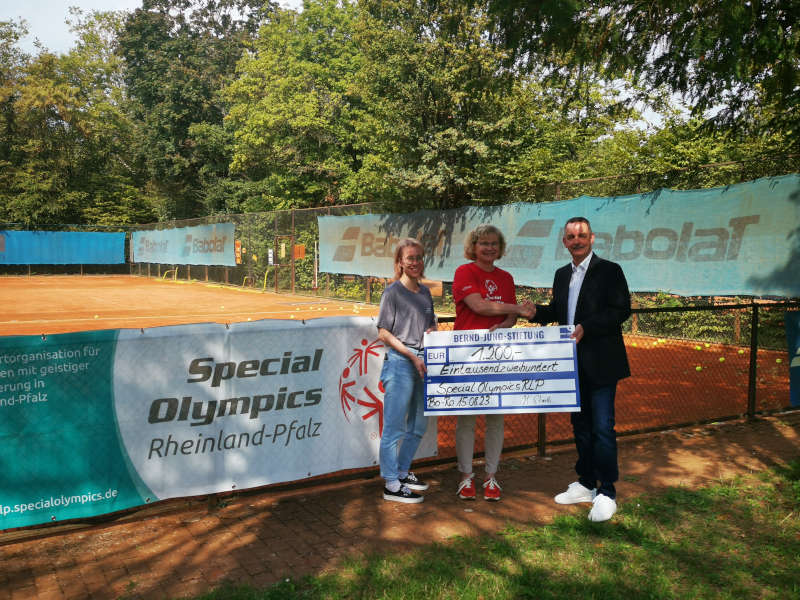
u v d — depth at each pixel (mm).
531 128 19141
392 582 3189
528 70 6906
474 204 17062
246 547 3672
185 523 4051
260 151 33188
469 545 3650
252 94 33500
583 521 3996
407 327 4320
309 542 3740
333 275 22797
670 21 6211
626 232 11680
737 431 6273
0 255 38438
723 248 10102
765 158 10273
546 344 4203
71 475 3729
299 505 4375
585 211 12531
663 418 6828
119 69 52469
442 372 4297
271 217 27094
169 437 4027
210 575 3320
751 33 5711
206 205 42688
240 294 26172
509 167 16484
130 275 42688
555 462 5367
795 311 6695
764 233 9547
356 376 4746
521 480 4914
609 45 6586
